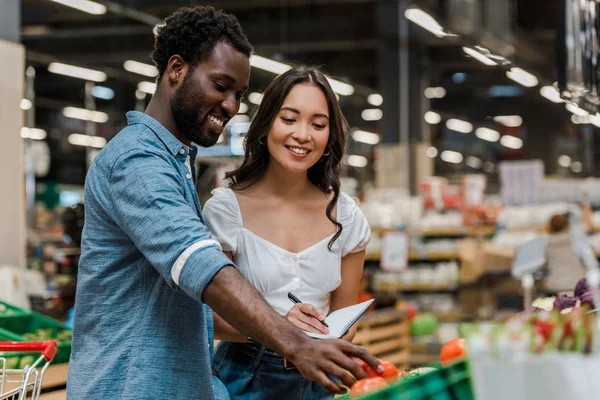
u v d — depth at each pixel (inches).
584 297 114.0
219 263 59.6
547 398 40.3
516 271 220.8
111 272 68.8
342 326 73.4
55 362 125.4
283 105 90.2
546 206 404.2
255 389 91.7
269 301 91.8
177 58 70.9
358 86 813.9
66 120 855.1
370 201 413.4
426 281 375.9
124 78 735.7
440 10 277.9
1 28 234.5
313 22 617.3
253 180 95.9
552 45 664.4
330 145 94.2
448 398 50.0
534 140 968.9
